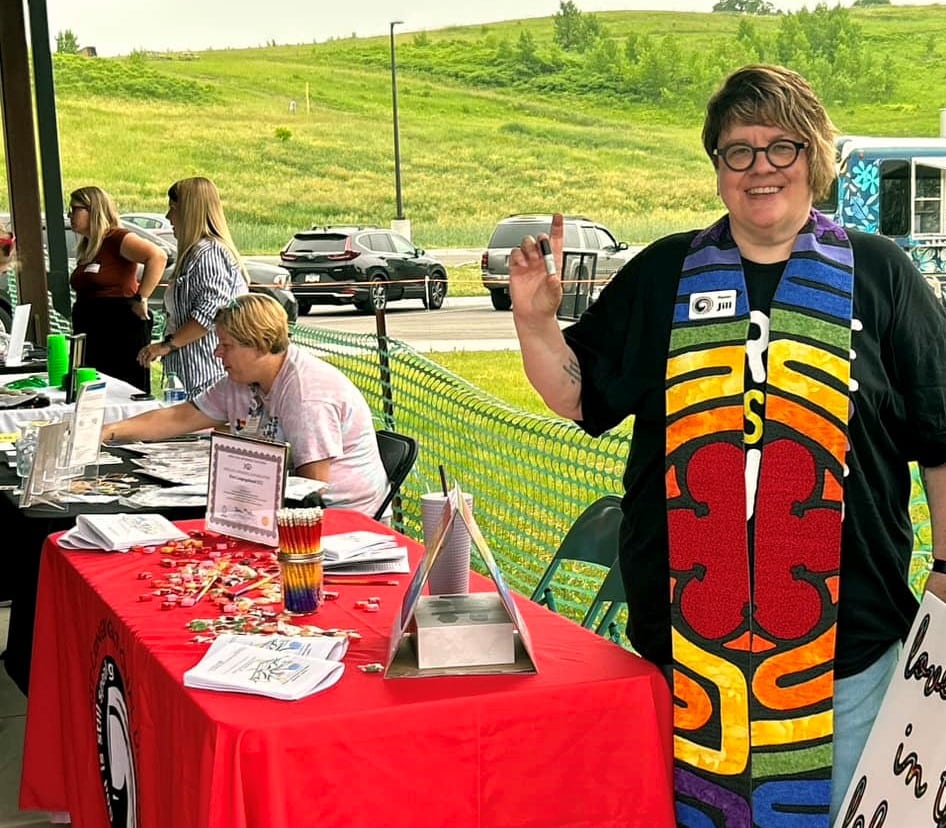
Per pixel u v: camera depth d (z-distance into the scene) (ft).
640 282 7.92
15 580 13.58
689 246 7.81
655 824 7.63
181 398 18.44
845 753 7.61
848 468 7.43
